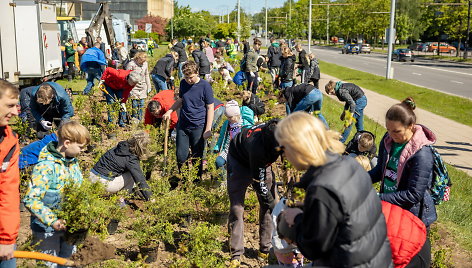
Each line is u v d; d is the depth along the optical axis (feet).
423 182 12.48
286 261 14.24
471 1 182.29
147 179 23.04
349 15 325.01
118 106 33.58
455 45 278.67
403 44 354.13
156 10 356.79
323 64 151.23
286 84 50.55
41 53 54.34
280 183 18.47
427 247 11.80
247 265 16.83
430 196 13.30
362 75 110.83
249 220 20.51
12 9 47.29
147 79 37.50
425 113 60.39
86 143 12.89
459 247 19.86
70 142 12.60
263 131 14.76
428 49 242.37
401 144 13.16
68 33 76.13
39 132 23.94
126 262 15.85
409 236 11.20
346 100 32.48
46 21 56.44
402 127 12.51
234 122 21.40
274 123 14.52
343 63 163.02
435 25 215.72
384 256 8.73
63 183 12.74
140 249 16.48
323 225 8.25
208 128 22.66
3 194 10.61
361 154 21.04
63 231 13.20
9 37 47.16
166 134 24.27
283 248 13.96
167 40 291.38
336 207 8.27
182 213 19.01
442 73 122.83
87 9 303.68
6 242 10.69
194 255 15.71
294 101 30.25
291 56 50.14
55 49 60.59
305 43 422.00
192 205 20.40
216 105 25.31
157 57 124.77
